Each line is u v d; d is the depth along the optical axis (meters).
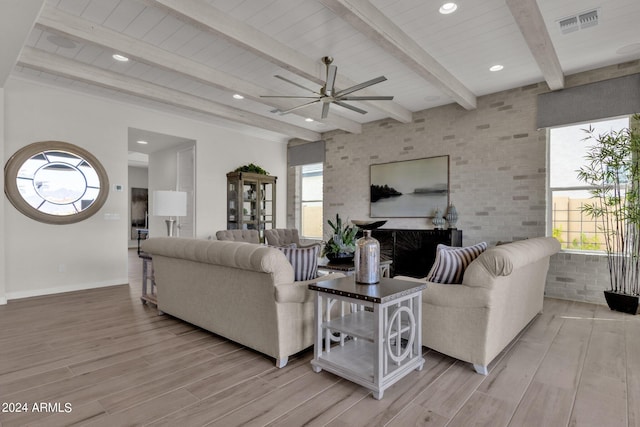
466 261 2.50
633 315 3.58
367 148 6.30
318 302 2.28
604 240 4.12
